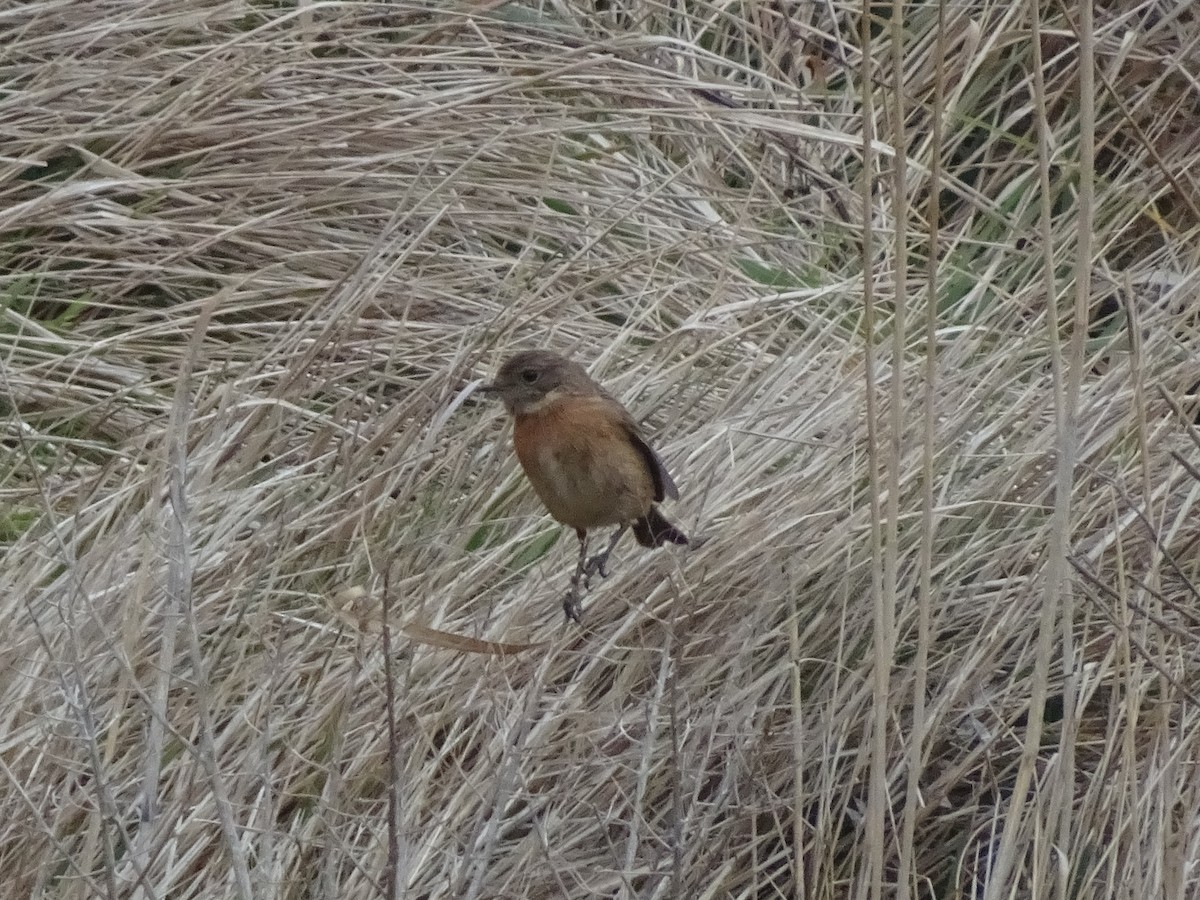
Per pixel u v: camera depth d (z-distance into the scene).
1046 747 8.57
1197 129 13.36
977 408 9.52
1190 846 7.32
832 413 9.61
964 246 12.81
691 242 11.45
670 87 12.06
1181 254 12.44
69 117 10.90
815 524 8.90
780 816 8.05
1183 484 9.29
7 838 6.96
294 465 9.56
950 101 12.80
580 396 8.27
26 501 9.16
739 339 10.76
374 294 9.87
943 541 8.97
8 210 10.19
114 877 6.31
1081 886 7.61
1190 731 7.93
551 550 9.12
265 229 10.82
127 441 9.38
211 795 7.09
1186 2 13.19
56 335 10.12
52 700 7.63
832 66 13.87
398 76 11.57
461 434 9.62
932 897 7.97
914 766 6.56
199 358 10.20
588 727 7.93
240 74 11.02
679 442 9.58
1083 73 6.45
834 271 12.38
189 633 6.42
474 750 7.96
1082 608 8.80
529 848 7.29
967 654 8.38
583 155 12.06
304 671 8.09
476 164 11.45
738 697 7.82
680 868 6.73
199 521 8.60
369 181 11.23
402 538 8.66
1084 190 6.49
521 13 12.70
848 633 8.66
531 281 10.91
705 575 8.52
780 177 12.91
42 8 10.84
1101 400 9.72
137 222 10.45
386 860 7.05
